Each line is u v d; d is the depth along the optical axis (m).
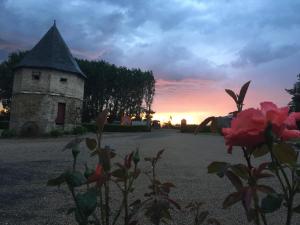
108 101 64.88
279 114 0.92
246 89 1.09
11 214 5.54
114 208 5.49
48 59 35.59
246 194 0.97
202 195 7.12
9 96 59.94
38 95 34.62
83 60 64.38
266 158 12.74
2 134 32.56
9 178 8.80
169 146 20.31
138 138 28.58
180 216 5.30
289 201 1.01
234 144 0.96
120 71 65.94
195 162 12.84
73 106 37.06
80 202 1.08
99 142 1.32
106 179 1.25
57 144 21.77
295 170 1.03
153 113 71.12
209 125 1.07
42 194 6.97
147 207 1.36
